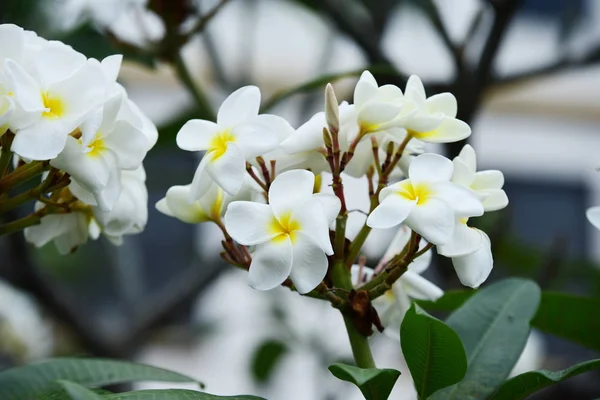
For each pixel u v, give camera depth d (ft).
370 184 3.70
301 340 7.88
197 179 3.57
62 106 3.52
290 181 3.49
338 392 7.64
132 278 7.47
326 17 6.87
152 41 5.43
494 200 3.57
